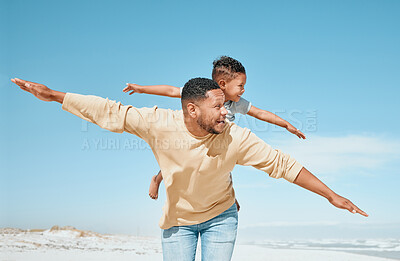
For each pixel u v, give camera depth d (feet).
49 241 32.12
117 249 30.22
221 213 9.46
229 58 12.10
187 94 8.45
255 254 28.91
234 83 12.01
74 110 8.69
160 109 9.04
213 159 8.70
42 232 37.76
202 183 8.93
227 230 9.42
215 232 9.39
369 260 25.86
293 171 8.88
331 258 26.68
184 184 9.00
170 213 9.32
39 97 8.54
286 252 30.35
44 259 22.81
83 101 8.62
